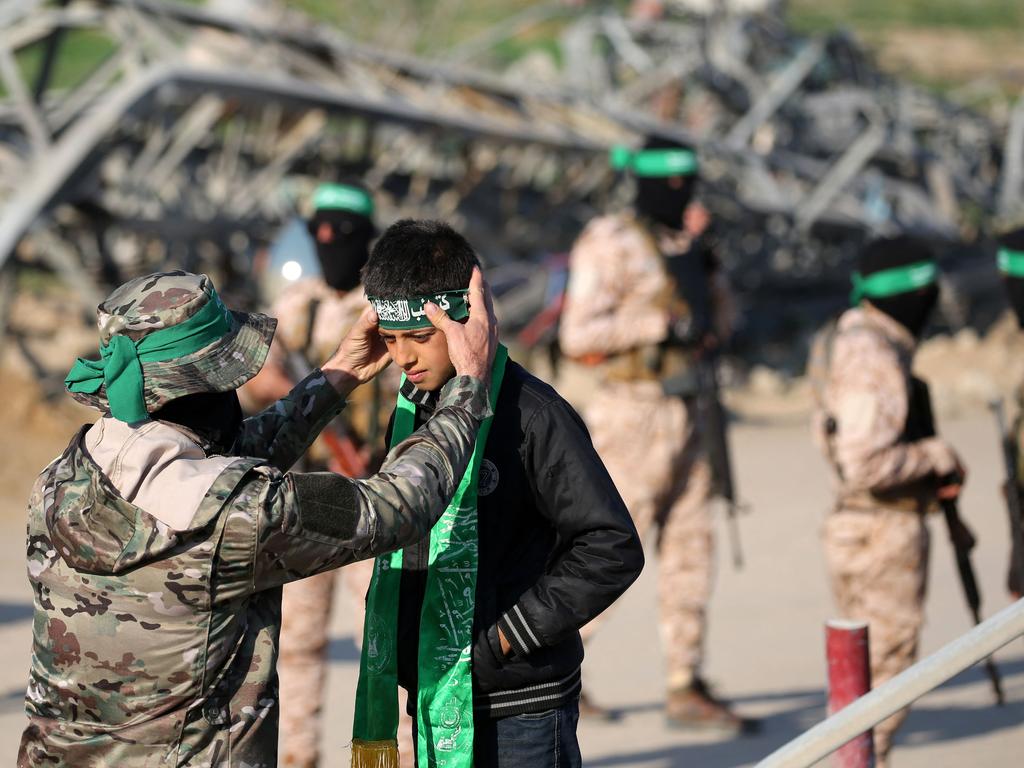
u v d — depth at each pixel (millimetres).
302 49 41594
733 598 25000
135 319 7328
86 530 7184
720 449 17953
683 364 17375
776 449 42000
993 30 180125
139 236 43062
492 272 48125
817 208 60406
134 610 7164
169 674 7211
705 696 17875
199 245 44625
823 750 7410
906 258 13383
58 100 37312
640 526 17406
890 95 71125
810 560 27938
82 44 115188
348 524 7324
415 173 50031
